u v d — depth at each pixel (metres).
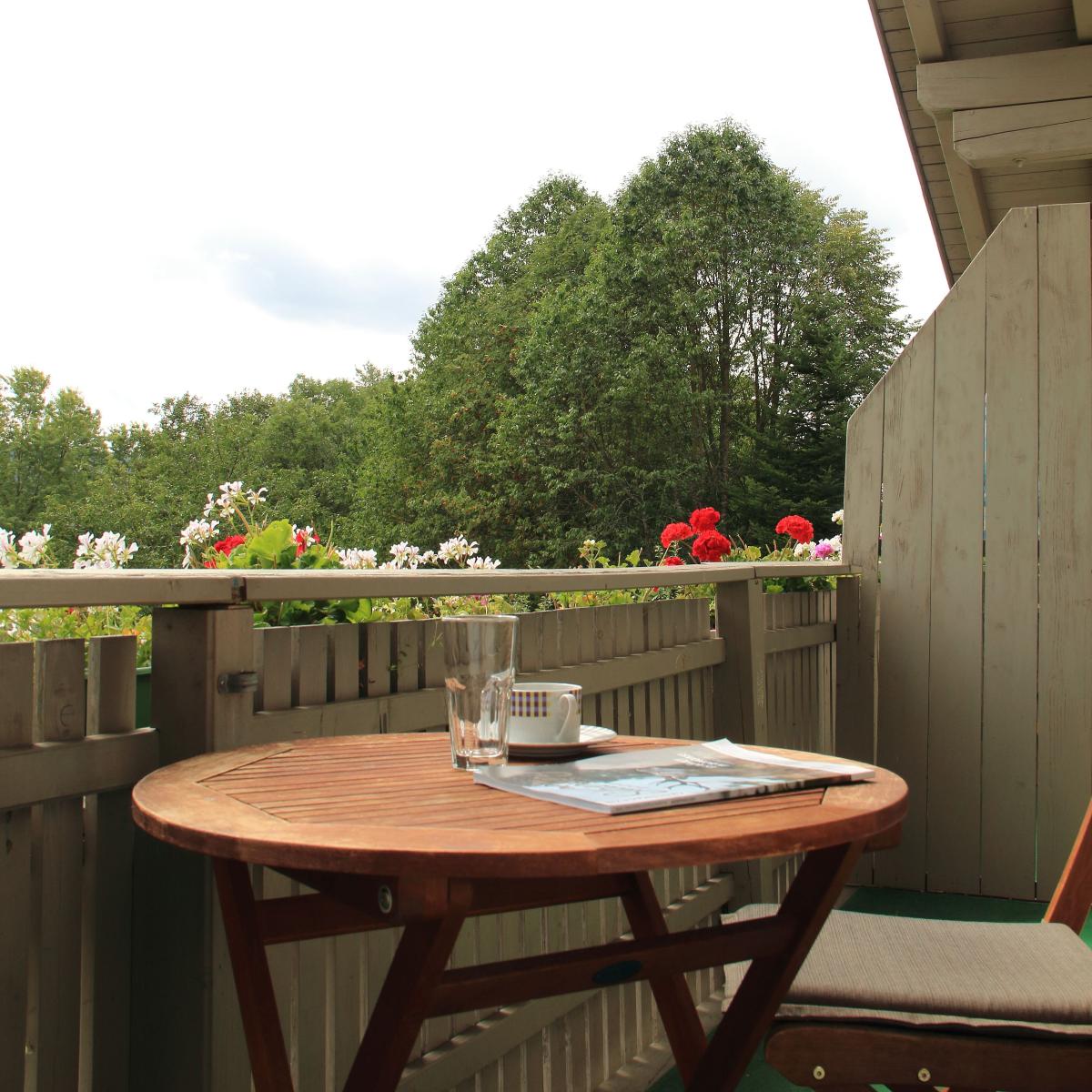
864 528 3.80
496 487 27.69
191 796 1.04
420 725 1.74
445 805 1.01
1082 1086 1.24
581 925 2.12
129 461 46.62
